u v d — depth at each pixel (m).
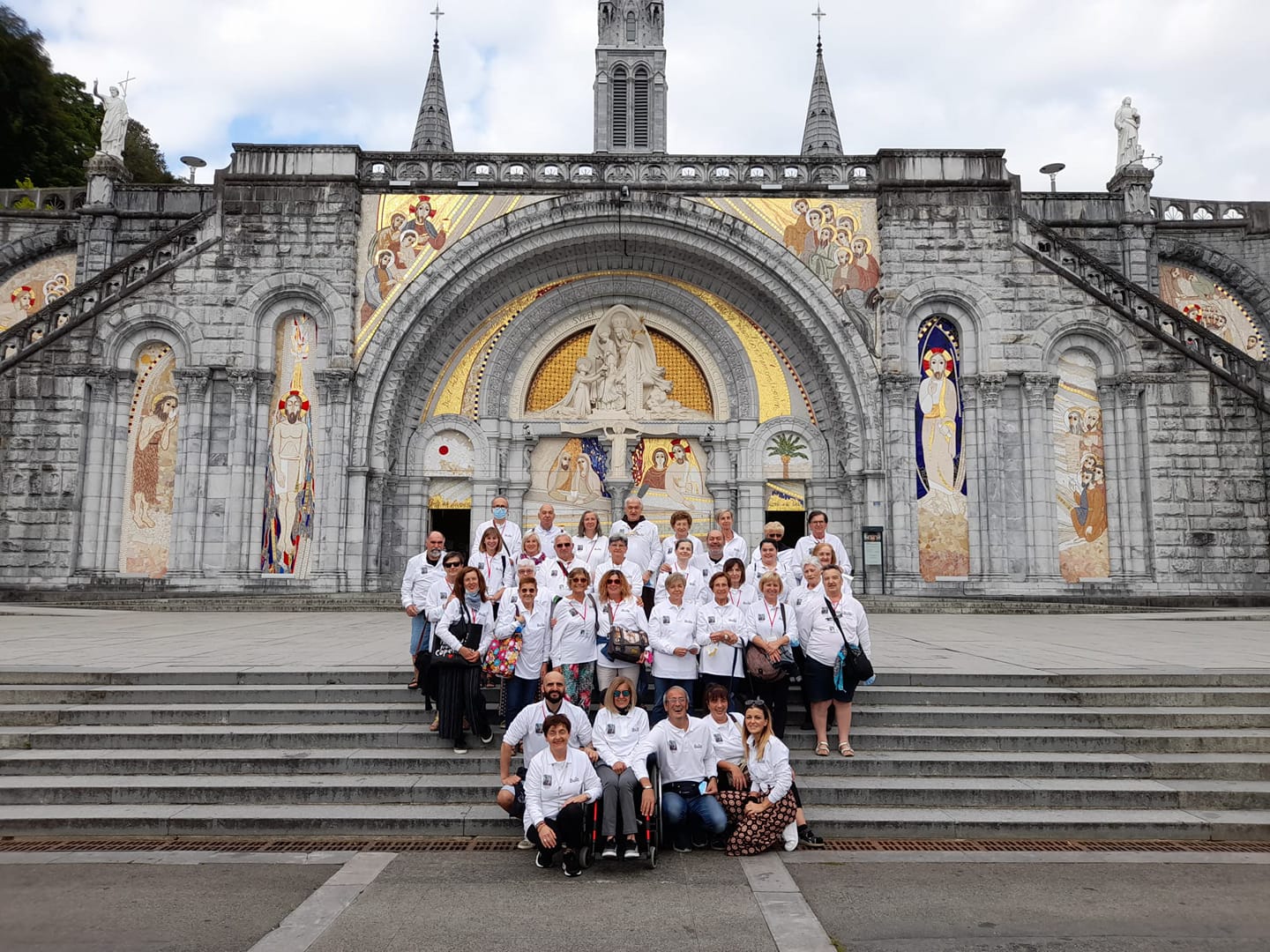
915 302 25.64
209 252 25.48
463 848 7.80
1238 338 30.92
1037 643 14.76
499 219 26.12
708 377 27.80
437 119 49.50
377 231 25.98
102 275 25.55
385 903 6.49
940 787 8.67
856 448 25.83
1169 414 24.73
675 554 10.82
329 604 22.36
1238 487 24.39
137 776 9.09
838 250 26.16
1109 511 24.91
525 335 27.73
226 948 5.68
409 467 26.94
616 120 44.06
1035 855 7.63
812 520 11.52
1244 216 31.59
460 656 9.51
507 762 8.07
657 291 27.97
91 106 45.25
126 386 25.03
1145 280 30.12
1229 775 9.19
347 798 8.67
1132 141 30.84
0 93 36.88
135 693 10.60
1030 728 10.09
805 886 6.89
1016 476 25.06
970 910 6.40
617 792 7.43
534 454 28.00
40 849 7.74
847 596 9.66
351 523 25.00
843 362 26.00
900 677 11.02
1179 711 10.20
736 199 26.44
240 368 24.91
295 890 6.76
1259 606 23.61
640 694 10.40
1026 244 25.66
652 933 5.95
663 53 44.50
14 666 11.34
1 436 24.30
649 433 27.55
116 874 7.11
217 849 7.76
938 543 25.19
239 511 24.56
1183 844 7.93
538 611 9.55
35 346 24.55
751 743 7.96
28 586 23.81
